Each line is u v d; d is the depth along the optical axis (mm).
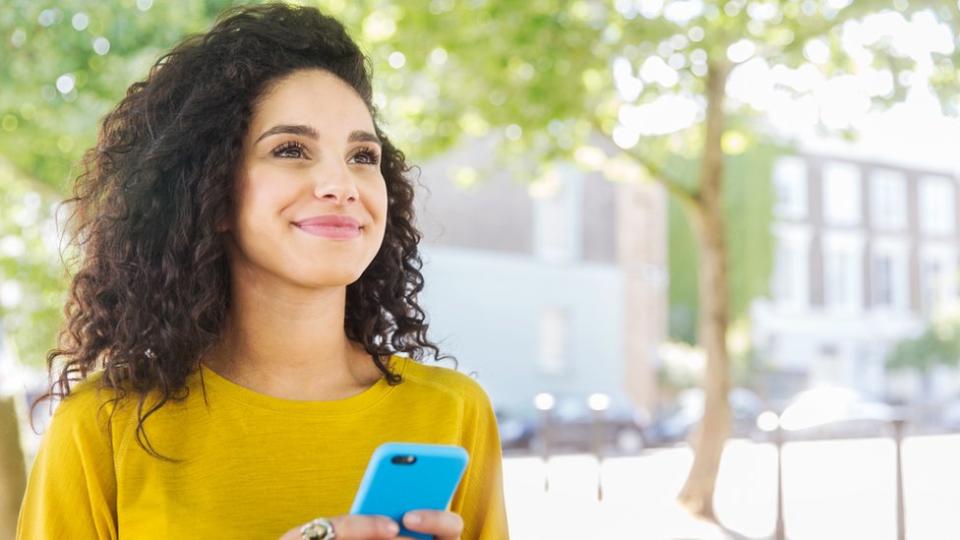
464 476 2020
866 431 26234
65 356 1944
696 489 10867
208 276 1844
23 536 1813
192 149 1854
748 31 9688
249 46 1877
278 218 1797
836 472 15648
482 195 26688
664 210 29453
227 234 1874
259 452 1793
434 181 25984
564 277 27812
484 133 11672
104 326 1896
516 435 21234
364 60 1993
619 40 9531
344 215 1801
